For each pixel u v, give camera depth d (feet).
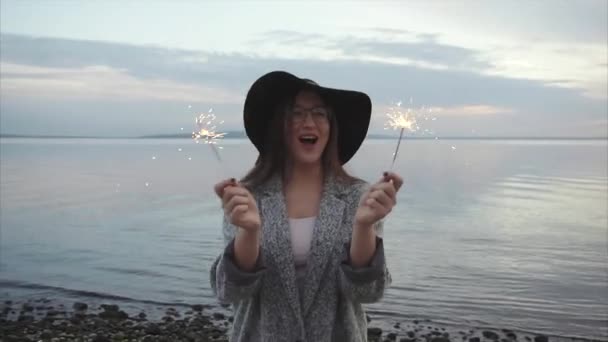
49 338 38.32
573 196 143.64
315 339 10.26
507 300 47.96
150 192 156.66
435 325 41.78
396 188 9.59
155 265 62.69
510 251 69.77
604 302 47.32
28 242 77.87
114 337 38.42
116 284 54.85
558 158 450.71
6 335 38.99
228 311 45.98
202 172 256.52
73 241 78.69
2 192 156.87
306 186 11.40
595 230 87.04
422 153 576.61
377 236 10.36
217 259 11.13
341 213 10.71
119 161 377.09
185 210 114.32
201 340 37.88
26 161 365.40
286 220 10.77
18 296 50.75
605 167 307.99
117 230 88.17
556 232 85.25
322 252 10.41
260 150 11.84
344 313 10.45
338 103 11.59
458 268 59.67
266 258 10.51
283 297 10.39
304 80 11.14
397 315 43.93
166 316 44.62
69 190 162.81
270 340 10.34
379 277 9.89
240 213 9.45
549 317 43.52
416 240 77.82
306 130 11.16
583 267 60.70
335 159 11.51
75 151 627.46
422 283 53.31
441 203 127.75
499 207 119.34
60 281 56.03
